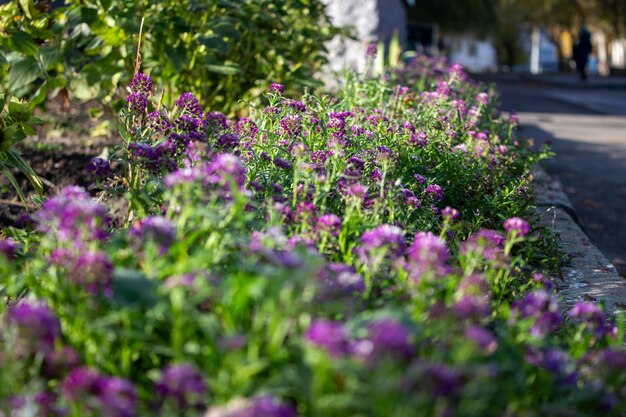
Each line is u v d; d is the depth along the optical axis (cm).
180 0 550
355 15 1131
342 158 335
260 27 638
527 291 319
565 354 208
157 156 288
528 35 5447
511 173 534
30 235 318
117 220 461
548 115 1466
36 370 190
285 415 158
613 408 202
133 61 557
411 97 559
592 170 860
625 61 4603
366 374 170
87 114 752
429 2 3391
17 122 386
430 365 168
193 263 196
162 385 174
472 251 264
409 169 403
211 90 625
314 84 634
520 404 194
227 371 179
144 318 201
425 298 221
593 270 392
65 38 589
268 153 352
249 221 261
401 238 241
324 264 220
